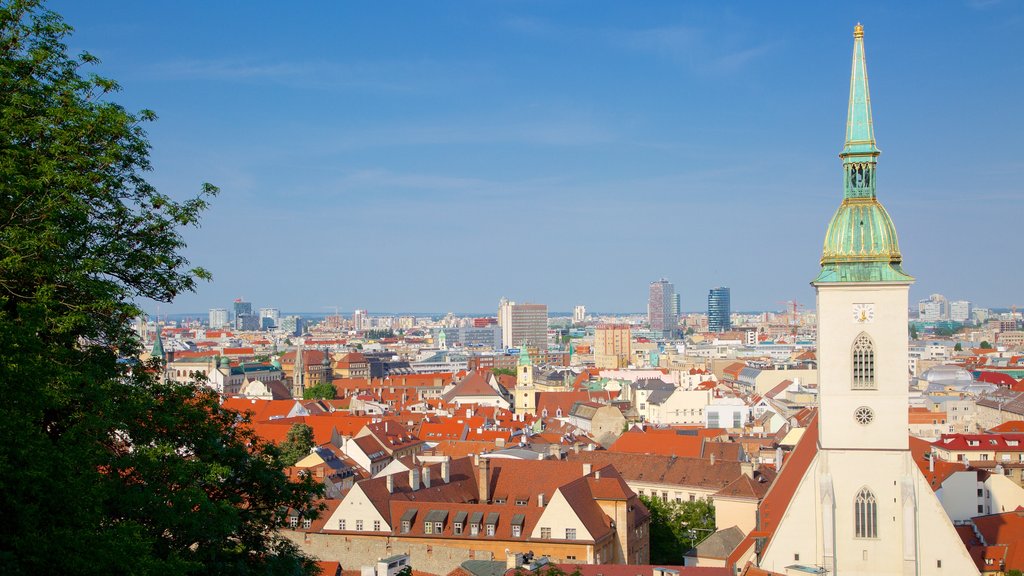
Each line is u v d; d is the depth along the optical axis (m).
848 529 110.81
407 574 84.44
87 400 59.44
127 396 63.81
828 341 111.00
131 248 71.00
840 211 112.00
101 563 51.22
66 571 50.53
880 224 110.56
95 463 56.84
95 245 68.12
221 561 65.75
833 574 110.50
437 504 149.38
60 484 51.81
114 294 65.38
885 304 109.94
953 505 178.62
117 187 69.56
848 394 110.81
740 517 169.50
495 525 145.50
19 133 64.88
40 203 63.09
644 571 115.12
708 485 196.25
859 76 111.88
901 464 110.06
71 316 61.06
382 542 147.38
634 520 158.12
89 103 69.69
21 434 51.06
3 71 64.12
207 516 62.31
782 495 128.12
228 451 70.19
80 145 66.50
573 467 161.00
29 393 53.94
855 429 110.62
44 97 67.94
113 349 69.25
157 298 73.69
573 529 142.50
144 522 59.44
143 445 64.38
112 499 57.75
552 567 96.25
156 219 71.94
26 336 55.06
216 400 73.44
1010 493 178.38
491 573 121.31
